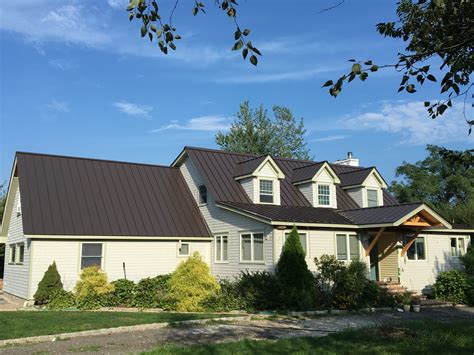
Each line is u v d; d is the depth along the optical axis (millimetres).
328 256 20422
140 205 24984
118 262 22453
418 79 5926
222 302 18109
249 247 22250
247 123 51812
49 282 19938
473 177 48625
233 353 9773
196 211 26469
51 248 20891
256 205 24234
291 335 12648
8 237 26891
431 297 23328
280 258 19656
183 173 28922
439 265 25734
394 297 20219
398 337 11539
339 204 26953
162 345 11000
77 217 22266
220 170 26719
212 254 24938
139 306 18875
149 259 23312
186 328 13742
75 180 24672
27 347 10867
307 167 27531
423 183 48906
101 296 18844
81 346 10930
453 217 36969
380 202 28203
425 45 5996
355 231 23281
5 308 19141
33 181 23266
